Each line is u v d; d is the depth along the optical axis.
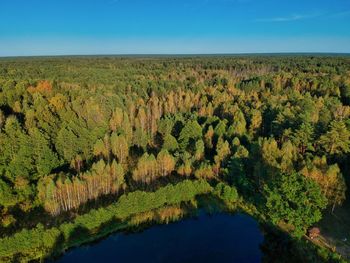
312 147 82.81
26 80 167.75
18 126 88.44
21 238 59.25
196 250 62.06
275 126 98.19
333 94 142.38
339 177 67.81
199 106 140.75
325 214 69.88
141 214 73.38
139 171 81.88
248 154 82.19
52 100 118.44
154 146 107.75
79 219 65.31
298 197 61.47
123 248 62.56
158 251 61.66
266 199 70.19
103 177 75.56
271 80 175.38
